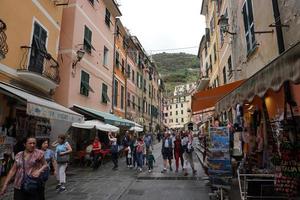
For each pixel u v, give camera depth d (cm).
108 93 2330
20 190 504
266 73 482
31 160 517
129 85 3133
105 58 2323
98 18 2128
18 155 525
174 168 1454
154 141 4250
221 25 1586
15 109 1091
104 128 1554
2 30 966
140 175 1215
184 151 1378
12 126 1059
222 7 1842
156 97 5309
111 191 914
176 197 818
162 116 6284
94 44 2023
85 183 1062
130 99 3159
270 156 810
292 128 656
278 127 761
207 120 2227
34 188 504
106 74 2289
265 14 974
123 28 2770
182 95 10956
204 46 3150
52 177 1175
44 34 1346
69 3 1730
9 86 1000
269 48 941
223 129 753
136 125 2519
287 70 404
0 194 531
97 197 830
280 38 830
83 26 1825
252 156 902
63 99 1595
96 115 1680
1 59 987
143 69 3991
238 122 1165
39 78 1183
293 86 668
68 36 1677
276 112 781
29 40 1201
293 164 576
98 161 1500
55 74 1366
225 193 737
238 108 1143
